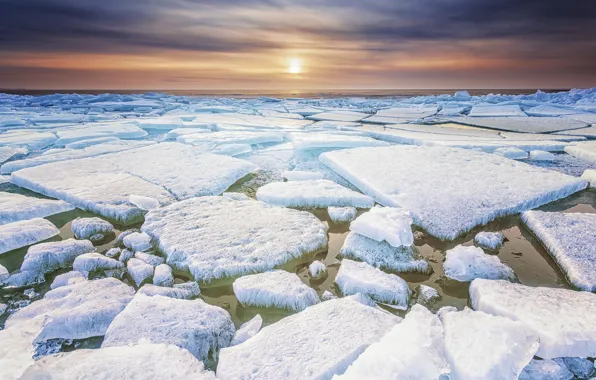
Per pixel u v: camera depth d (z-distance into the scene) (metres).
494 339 2.02
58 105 21.89
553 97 23.33
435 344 2.01
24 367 1.89
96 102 23.95
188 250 3.47
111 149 8.29
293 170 6.84
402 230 3.54
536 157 7.54
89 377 1.80
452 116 16.83
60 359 1.93
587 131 11.10
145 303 2.54
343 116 17.27
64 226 4.37
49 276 3.22
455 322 2.21
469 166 6.20
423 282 3.18
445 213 4.30
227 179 5.88
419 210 4.38
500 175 5.66
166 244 3.59
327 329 2.25
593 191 5.38
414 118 16.33
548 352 2.10
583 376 2.03
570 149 8.14
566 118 14.68
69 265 3.39
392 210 3.86
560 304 2.47
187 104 24.64
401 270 3.30
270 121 14.67
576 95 22.22
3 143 8.88
